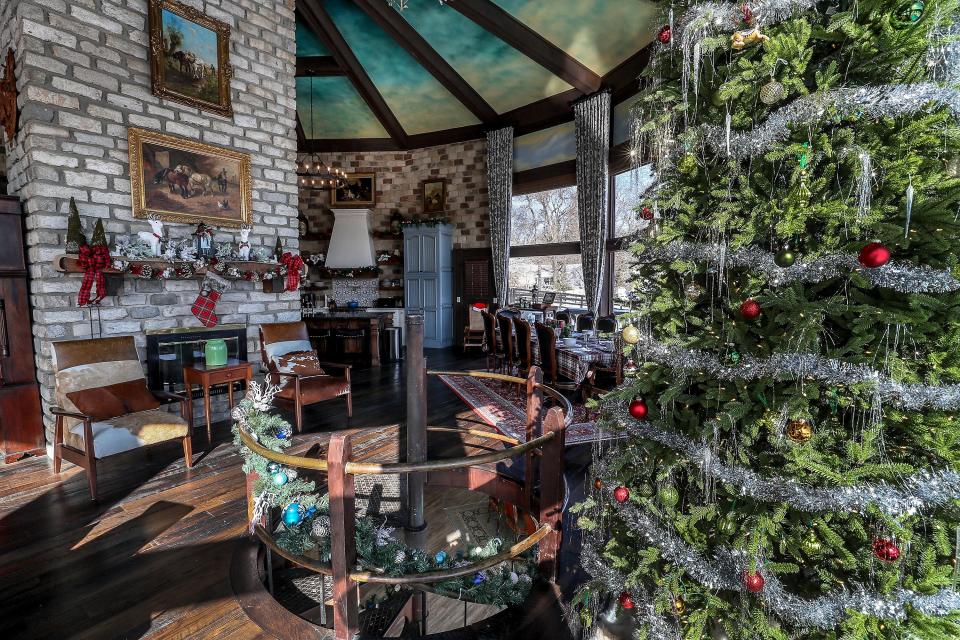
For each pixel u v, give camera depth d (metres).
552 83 7.29
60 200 3.34
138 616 1.85
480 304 7.27
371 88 8.22
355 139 9.52
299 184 9.15
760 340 1.30
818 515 1.19
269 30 4.62
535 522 2.49
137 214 3.73
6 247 3.28
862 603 1.11
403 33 6.77
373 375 6.69
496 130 8.45
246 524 2.57
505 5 6.00
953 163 1.07
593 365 4.38
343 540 1.54
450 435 4.09
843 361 1.11
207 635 1.76
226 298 4.41
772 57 1.15
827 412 1.26
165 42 3.83
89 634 1.75
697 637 1.36
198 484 3.07
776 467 1.27
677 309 1.46
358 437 3.98
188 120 4.05
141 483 3.07
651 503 1.49
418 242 9.25
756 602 1.27
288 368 4.30
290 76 4.82
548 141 8.00
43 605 1.90
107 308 3.63
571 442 3.82
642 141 1.63
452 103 8.50
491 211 8.62
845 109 1.08
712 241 1.33
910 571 1.13
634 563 1.59
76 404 3.00
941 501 1.05
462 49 7.15
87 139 3.46
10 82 3.33
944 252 1.06
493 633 1.80
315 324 7.67
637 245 1.58
